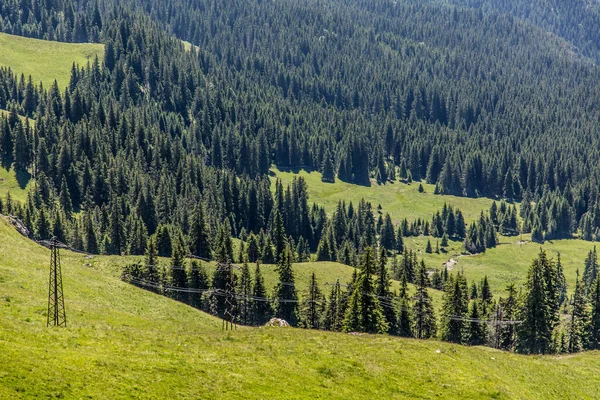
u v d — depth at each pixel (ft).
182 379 145.48
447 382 185.16
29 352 137.28
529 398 189.26
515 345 339.16
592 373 235.81
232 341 189.78
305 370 171.83
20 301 202.08
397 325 341.41
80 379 131.03
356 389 166.71
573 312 358.84
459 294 354.13
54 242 180.96
